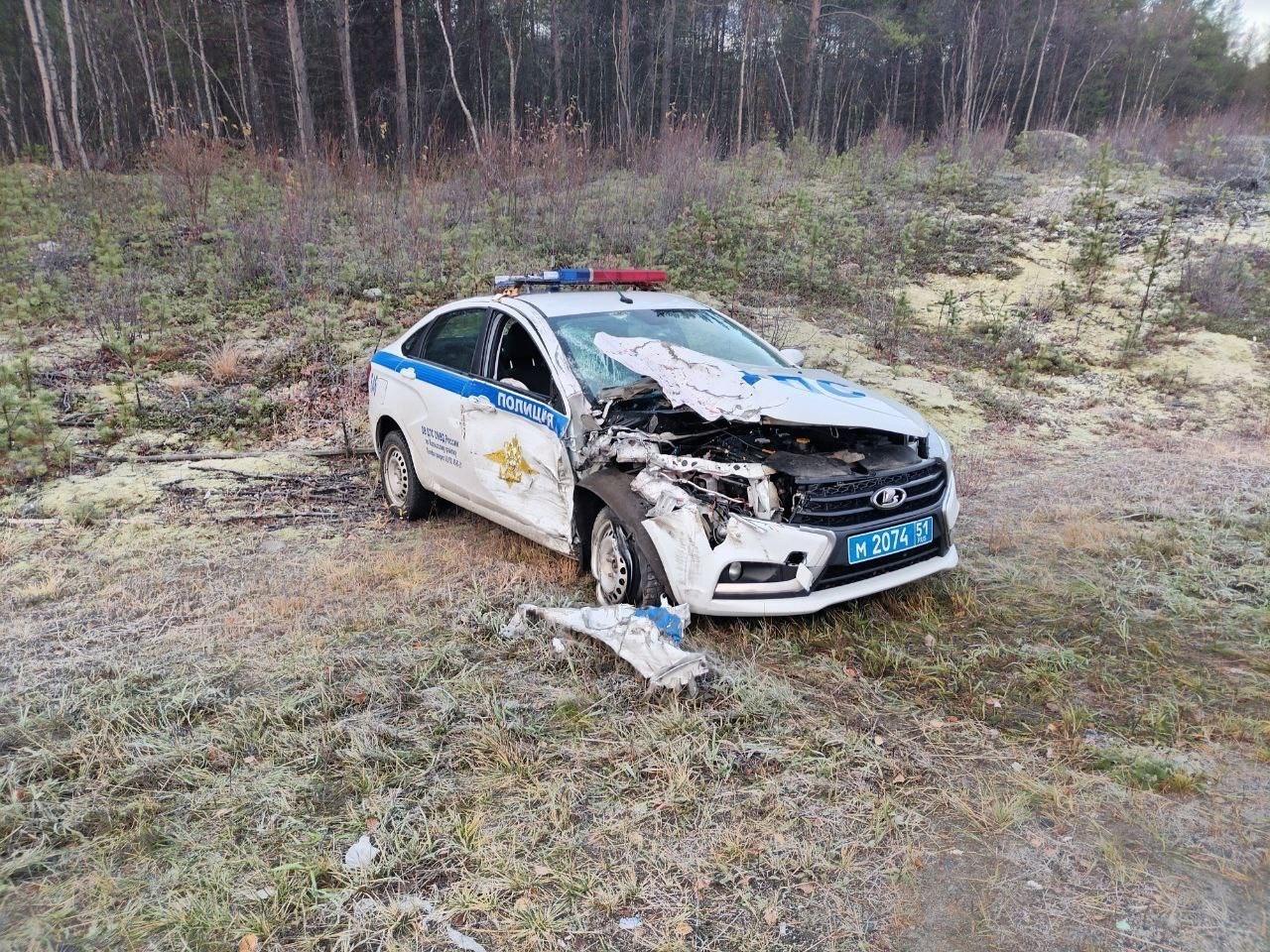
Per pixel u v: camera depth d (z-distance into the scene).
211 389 8.13
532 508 4.85
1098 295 11.57
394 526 5.93
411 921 2.48
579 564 4.79
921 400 8.83
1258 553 5.16
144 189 14.06
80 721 3.51
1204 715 3.52
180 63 31.06
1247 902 2.52
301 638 4.22
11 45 30.36
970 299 11.60
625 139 18.92
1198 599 4.63
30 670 3.93
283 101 30.27
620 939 2.43
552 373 4.69
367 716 3.53
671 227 12.52
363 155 15.87
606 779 3.12
